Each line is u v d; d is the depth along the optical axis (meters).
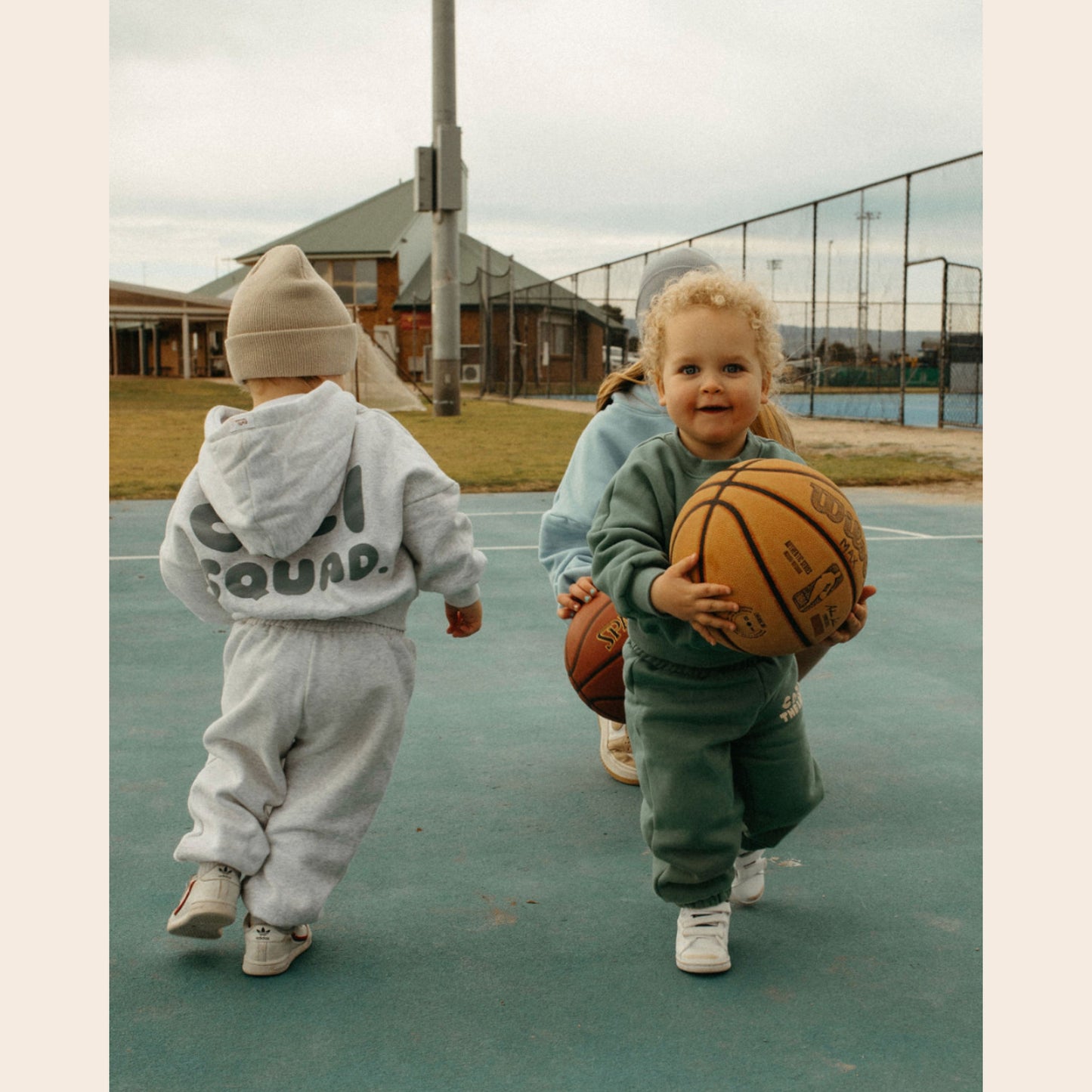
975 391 16.31
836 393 18.45
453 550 2.37
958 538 7.76
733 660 2.19
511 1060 1.92
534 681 4.36
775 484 2.05
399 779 3.29
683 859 2.22
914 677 4.39
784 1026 2.04
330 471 2.28
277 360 2.38
